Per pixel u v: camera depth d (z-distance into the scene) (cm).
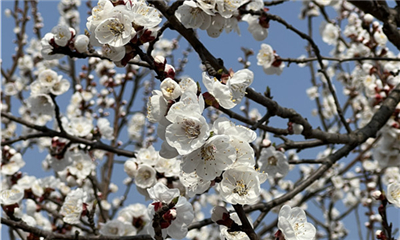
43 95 74
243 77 44
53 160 75
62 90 73
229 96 41
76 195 62
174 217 40
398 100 67
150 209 41
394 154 78
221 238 41
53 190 78
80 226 75
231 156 37
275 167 65
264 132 64
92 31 43
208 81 40
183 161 38
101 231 69
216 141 37
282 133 59
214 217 40
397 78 81
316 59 64
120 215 74
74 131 78
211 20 50
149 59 44
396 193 52
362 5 64
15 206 57
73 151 78
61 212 62
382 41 82
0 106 101
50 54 50
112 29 42
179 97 39
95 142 68
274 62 69
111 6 42
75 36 51
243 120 56
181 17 49
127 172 62
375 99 81
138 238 55
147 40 44
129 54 44
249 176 38
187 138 37
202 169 38
